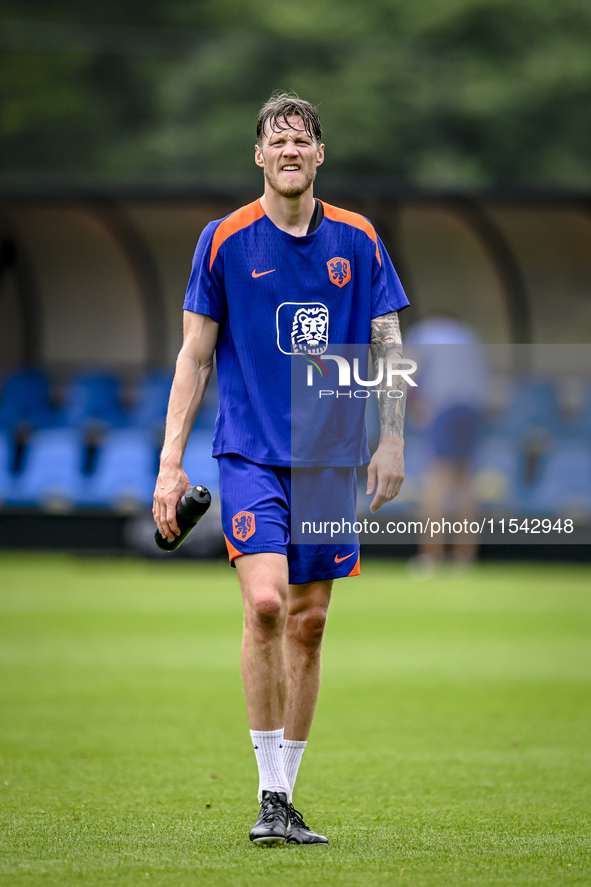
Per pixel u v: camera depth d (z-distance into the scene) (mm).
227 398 13648
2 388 64625
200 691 24797
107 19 134125
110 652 30250
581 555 54625
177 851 12391
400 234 62156
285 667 13172
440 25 122312
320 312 13555
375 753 18812
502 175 118750
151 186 54719
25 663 28438
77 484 57719
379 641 32781
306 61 122188
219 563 54969
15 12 133250
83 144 126812
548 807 14945
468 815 14469
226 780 16562
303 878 11227
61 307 67875
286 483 13555
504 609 39688
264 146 13438
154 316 66875
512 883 11094
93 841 12852
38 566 52719
